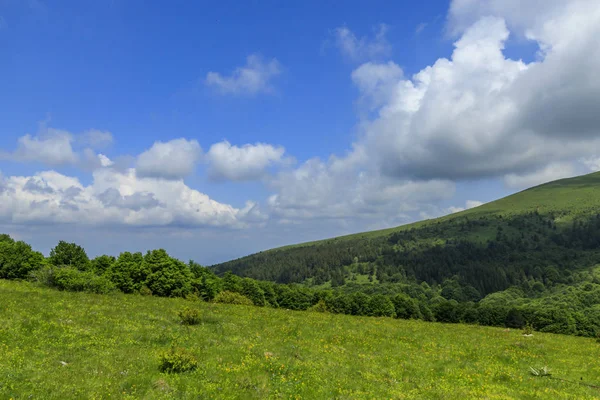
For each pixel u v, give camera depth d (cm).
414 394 1717
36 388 1333
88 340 2066
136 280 6131
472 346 3173
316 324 3656
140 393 1403
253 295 9281
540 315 9875
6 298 3014
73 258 6812
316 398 1553
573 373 2405
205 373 1706
